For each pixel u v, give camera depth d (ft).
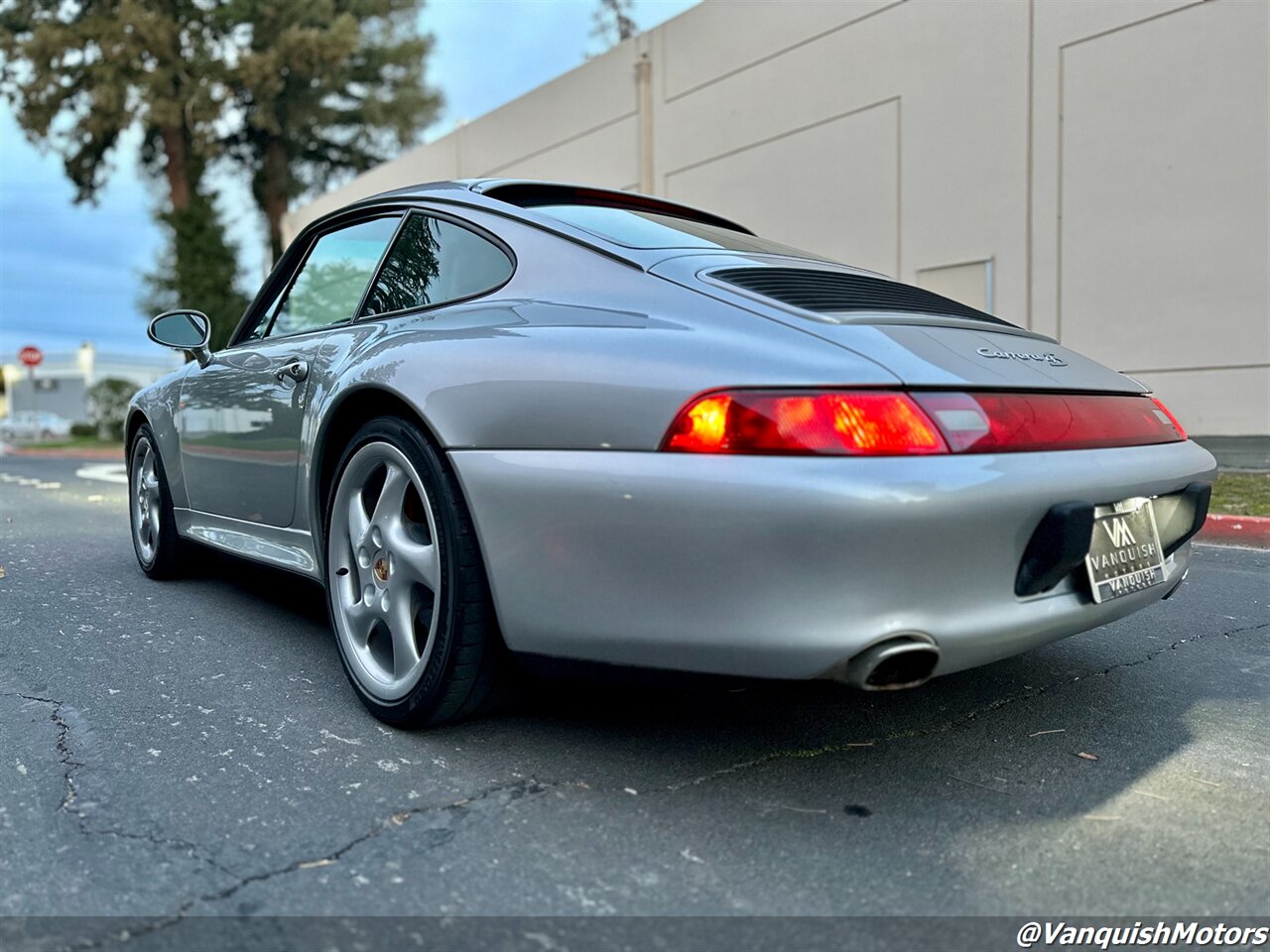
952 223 29.17
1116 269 25.68
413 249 8.54
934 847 5.38
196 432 10.77
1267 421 23.12
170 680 8.37
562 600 5.93
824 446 5.21
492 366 6.43
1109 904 4.81
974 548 5.38
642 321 6.27
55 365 175.73
